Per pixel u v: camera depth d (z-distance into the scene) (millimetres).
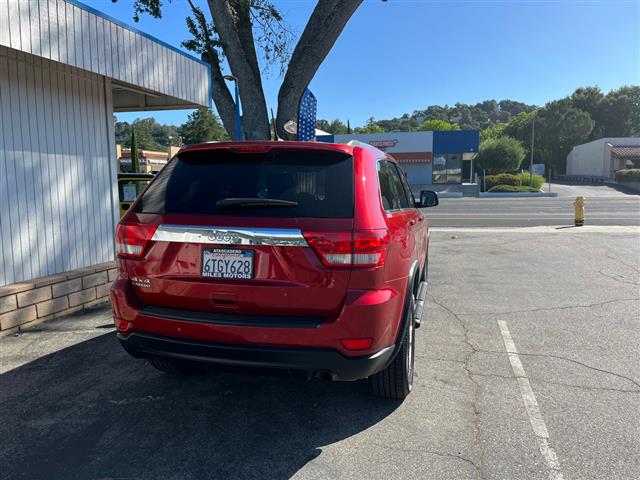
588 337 5086
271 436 3164
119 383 3975
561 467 2797
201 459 2896
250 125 9891
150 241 3012
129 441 3098
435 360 4465
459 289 7285
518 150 47062
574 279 7902
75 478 2709
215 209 2953
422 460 2879
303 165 3043
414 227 4141
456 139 42125
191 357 2943
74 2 5176
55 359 4477
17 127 5422
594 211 22984
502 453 2945
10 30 4457
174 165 3320
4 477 2711
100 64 5609
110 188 6887
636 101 77312
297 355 2770
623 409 3492
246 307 2852
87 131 6426
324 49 9656
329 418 3404
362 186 2959
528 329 5367
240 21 10133
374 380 3543
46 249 5820
